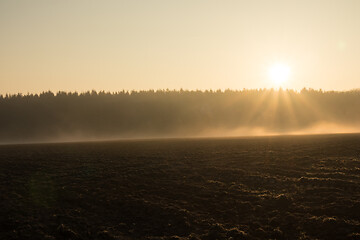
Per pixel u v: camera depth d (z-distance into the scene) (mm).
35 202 27000
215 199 27000
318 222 21406
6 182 32219
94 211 25406
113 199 27406
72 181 32812
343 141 51250
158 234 21797
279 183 29969
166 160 42094
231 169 35719
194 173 34969
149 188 30281
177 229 22312
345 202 23688
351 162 35281
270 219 22844
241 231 21188
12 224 22984
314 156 39781
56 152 51625
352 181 28219
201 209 25328
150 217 24109
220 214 24297
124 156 46125
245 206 25203
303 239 19875
